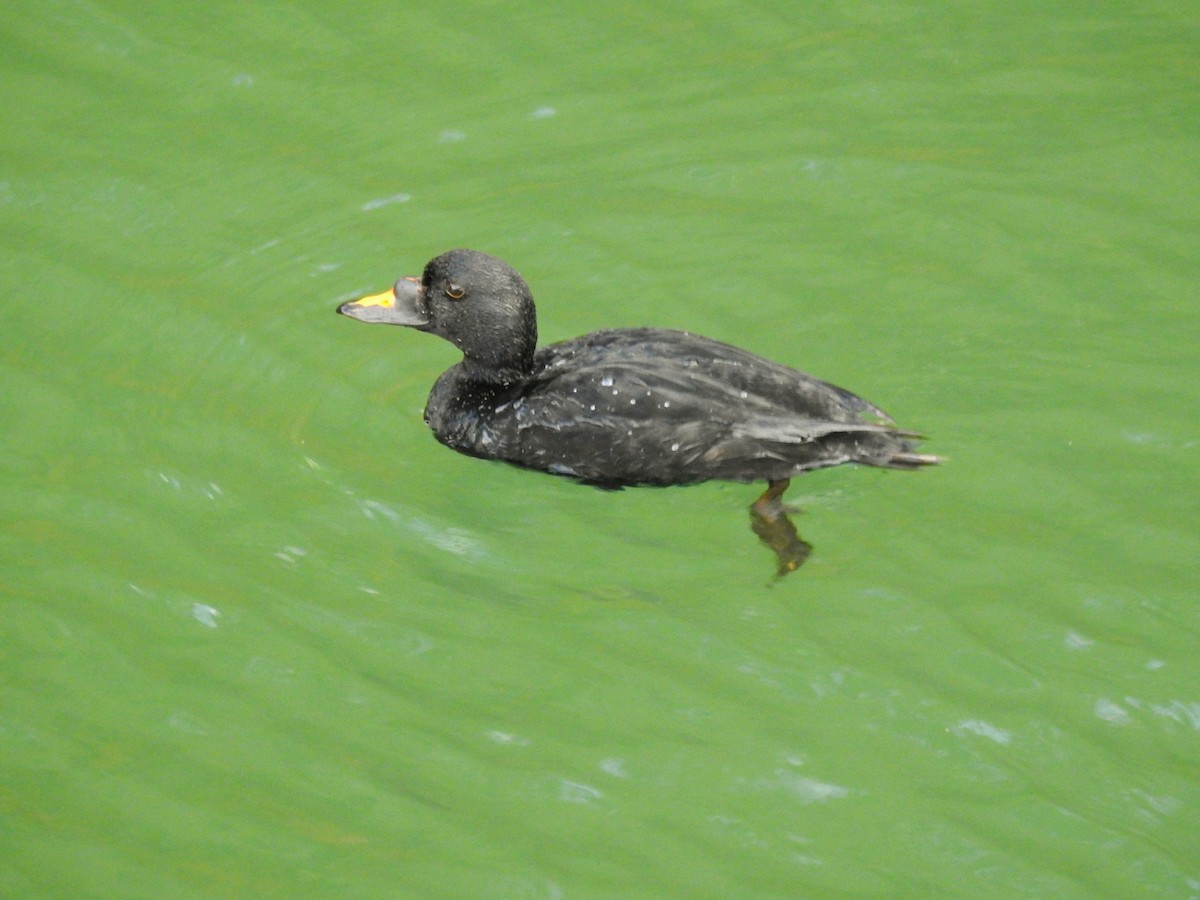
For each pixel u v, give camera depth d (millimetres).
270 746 9602
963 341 12836
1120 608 10281
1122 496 11195
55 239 14109
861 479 11547
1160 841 8805
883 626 10312
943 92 15820
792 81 16047
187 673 10109
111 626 10438
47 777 9375
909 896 8594
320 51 16484
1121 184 14547
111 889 8719
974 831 8922
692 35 16781
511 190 14789
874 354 12742
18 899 8633
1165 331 12789
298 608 10617
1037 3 17047
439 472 12023
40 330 13141
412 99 15898
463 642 10367
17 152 14992
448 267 12094
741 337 13008
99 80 15930
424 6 17188
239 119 15578
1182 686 9711
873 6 17141
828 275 13688
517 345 12062
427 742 9609
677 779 9328
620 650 10273
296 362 12984
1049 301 13211
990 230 14094
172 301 13516
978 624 10250
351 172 15031
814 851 8867
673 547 11234
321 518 11430
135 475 11719
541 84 16094
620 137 15406
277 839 9008
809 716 9695
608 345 11867
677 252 14039
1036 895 8555
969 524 11062
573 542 11320
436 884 8734
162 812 9180
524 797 9242
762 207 14539
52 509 11367
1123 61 16094
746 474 11430
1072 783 9156
